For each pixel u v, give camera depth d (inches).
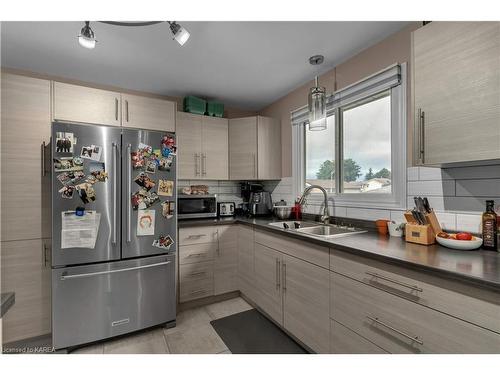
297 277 74.1
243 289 105.7
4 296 28.8
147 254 85.6
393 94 75.5
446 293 40.6
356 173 91.2
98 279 78.6
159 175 88.2
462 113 48.5
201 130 119.3
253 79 104.8
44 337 80.4
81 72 96.4
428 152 53.8
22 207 78.0
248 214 128.6
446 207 62.6
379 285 50.9
